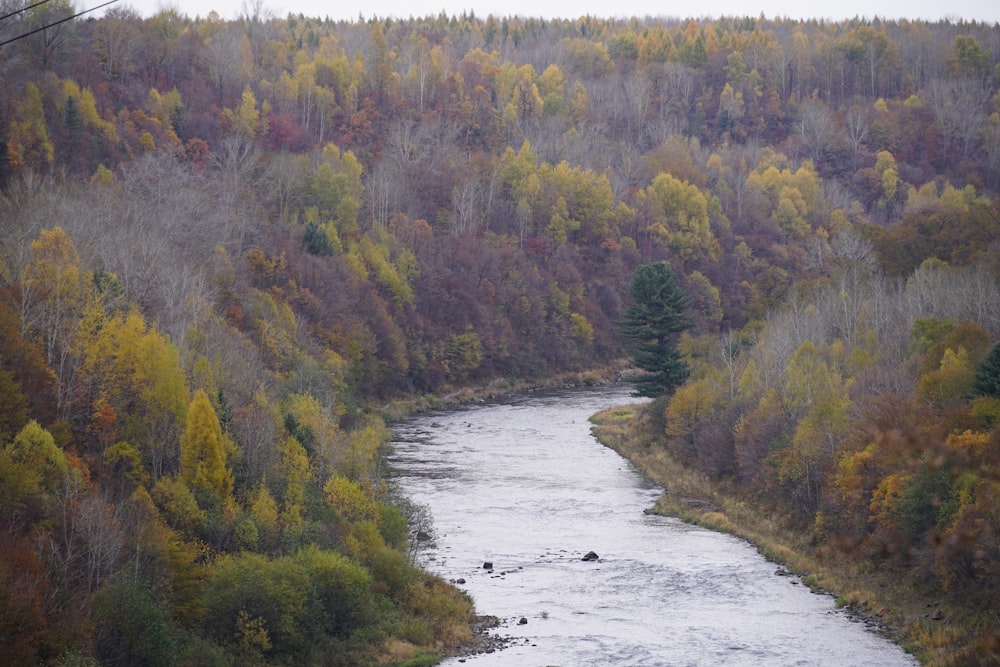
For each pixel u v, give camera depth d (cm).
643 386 12338
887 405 6688
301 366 10481
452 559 6888
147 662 4475
